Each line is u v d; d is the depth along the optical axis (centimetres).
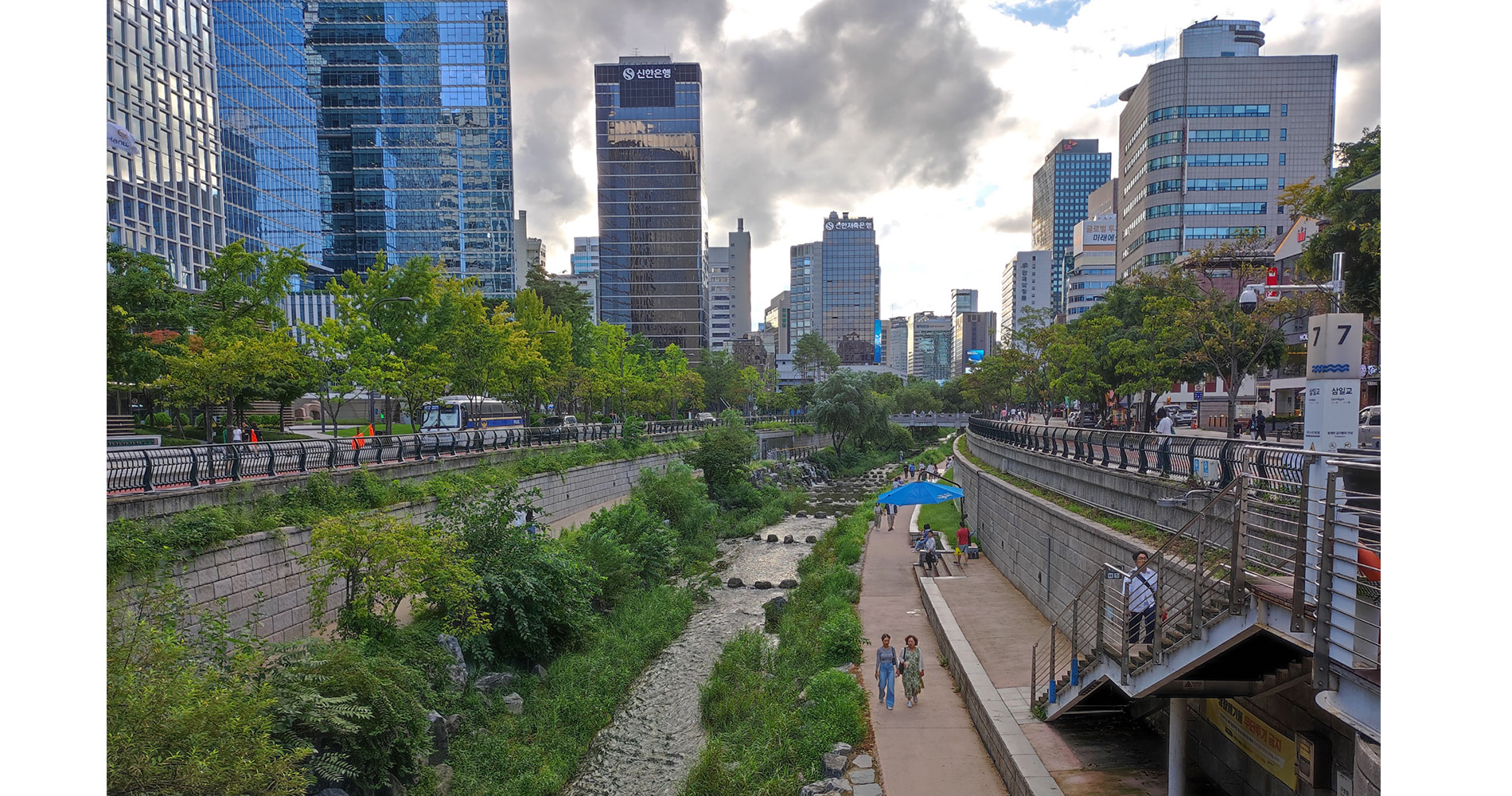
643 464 4447
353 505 1827
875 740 1238
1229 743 1017
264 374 2467
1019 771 1028
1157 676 872
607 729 1548
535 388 4447
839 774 1124
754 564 3108
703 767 1173
